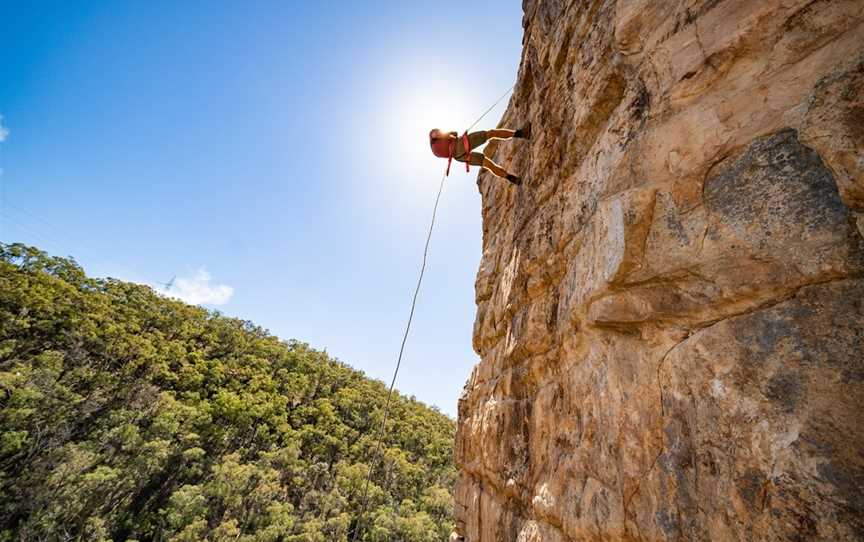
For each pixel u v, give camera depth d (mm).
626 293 2135
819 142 1374
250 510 57906
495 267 6125
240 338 116438
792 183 1472
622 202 2164
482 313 6383
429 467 90812
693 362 1704
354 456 84438
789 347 1350
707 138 1864
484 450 4789
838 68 1388
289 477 70000
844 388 1169
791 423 1263
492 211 6973
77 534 45594
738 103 1771
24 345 66938
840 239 1294
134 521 51469
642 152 2232
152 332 94250
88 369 70812
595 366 2480
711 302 1685
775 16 1675
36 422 54906
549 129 4203
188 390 85125
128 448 58812
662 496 1719
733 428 1451
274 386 100688
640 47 2490
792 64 1594
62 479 49469
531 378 3855
